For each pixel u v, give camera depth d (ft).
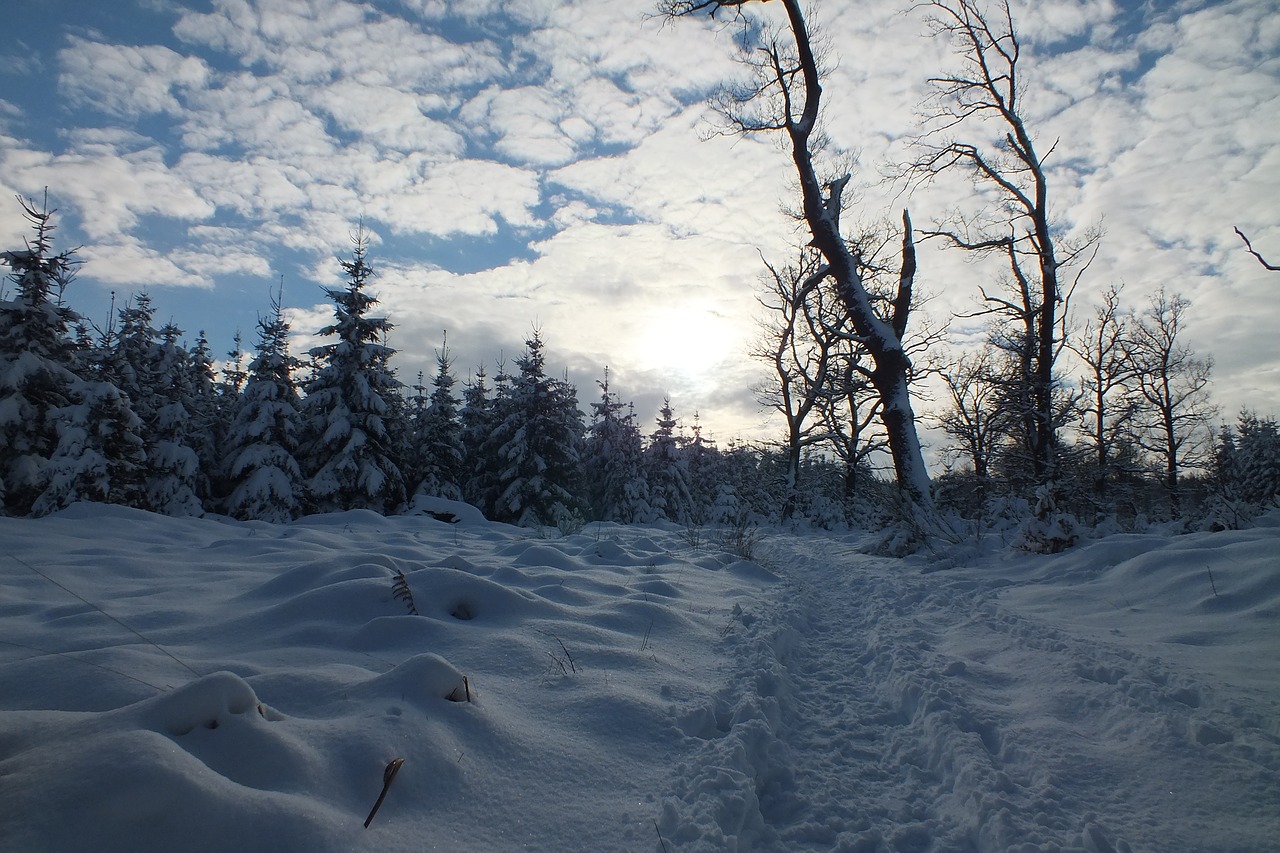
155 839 6.33
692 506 137.69
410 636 14.80
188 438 92.79
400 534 38.96
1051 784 10.27
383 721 9.31
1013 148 46.96
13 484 62.95
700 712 12.19
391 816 7.82
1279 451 127.85
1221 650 15.58
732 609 21.42
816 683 16.81
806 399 80.48
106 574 21.89
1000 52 46.80
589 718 11.60
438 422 107.65
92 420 65.57
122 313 89.71
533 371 109.09
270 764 7.87
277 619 15.84
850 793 10.92
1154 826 9.20
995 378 51.03
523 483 104.73
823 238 45.24
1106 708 13.05
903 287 49.06
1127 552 26.53
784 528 77.05
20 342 63.93
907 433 42.60
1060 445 50.47
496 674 13.28
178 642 14.40
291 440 83.15
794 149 45.75
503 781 9.16
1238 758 10.59
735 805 9.25
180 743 7.98
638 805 9.21
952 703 13.57
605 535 41.11
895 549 38.93
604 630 17.06
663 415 136.77
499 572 22.06
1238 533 24.32
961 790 10.47
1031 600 23.50
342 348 84.28
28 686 10.56
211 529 35.86
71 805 6.35
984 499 55.21
